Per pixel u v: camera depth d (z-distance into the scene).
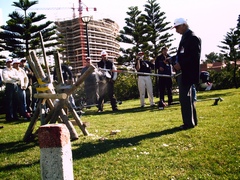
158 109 7.59
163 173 2.47
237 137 3.41
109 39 98.00
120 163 2.81
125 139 3.85
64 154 1.58
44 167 1.57
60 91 4.19
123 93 17.14
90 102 9.19
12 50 20.59
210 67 56.59
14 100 8.07
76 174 2.61
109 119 6.20
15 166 3.03
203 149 3.04
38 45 20.84
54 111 4.20
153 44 28.23
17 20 19.77
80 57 82.44
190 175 2.39
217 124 4.30
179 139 3.55
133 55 26.28
